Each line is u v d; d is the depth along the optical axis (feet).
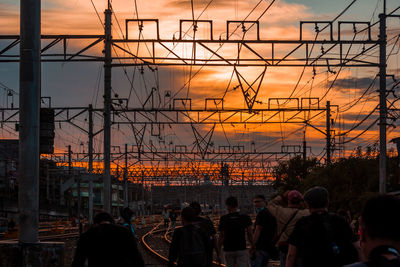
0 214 230.89
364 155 149.59
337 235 23.24
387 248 11.55
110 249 27.73
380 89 95.09
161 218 353.51
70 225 212.02
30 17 43.70
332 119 151.02
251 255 41.27
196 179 321.73
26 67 43.47
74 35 92.48
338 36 91.76
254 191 379.96
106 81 96.84
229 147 235.81
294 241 23.49
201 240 35.35
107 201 97.86
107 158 98.58
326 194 23.88
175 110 132.16
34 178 43.19
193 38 90.38
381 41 92.99
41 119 54.65
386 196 11.88
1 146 261.24
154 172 311.06
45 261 42.39
